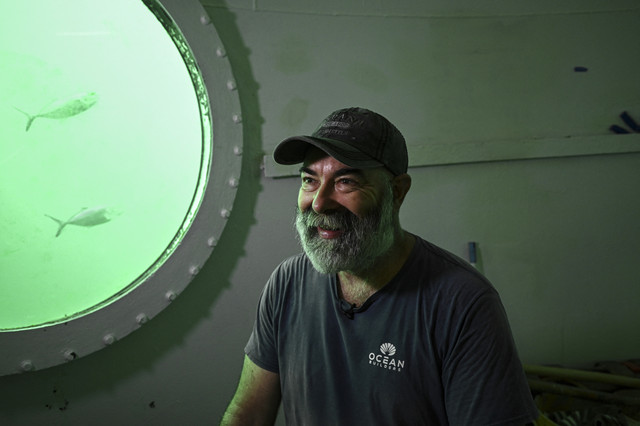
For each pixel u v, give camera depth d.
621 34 2.00
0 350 1.52
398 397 0.84
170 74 1.76
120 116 1.75
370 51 1.86
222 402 1.79
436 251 0.91
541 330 2.02
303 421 0.95
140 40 1.73
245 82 1.76
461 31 1.91
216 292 1.77
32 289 1.64
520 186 1.97
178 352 1.74
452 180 1.93
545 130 1.98
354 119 0.87
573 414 1.66
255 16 1.76
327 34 1.82
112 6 1.69
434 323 0.82
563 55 1.97
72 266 1.69
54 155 1.71
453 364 0.81
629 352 2.05
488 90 1.94
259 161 1.78
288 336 0.98
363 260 0.84
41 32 1.66
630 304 2.06
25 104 1.68
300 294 0.98
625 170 2.03
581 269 2.03
